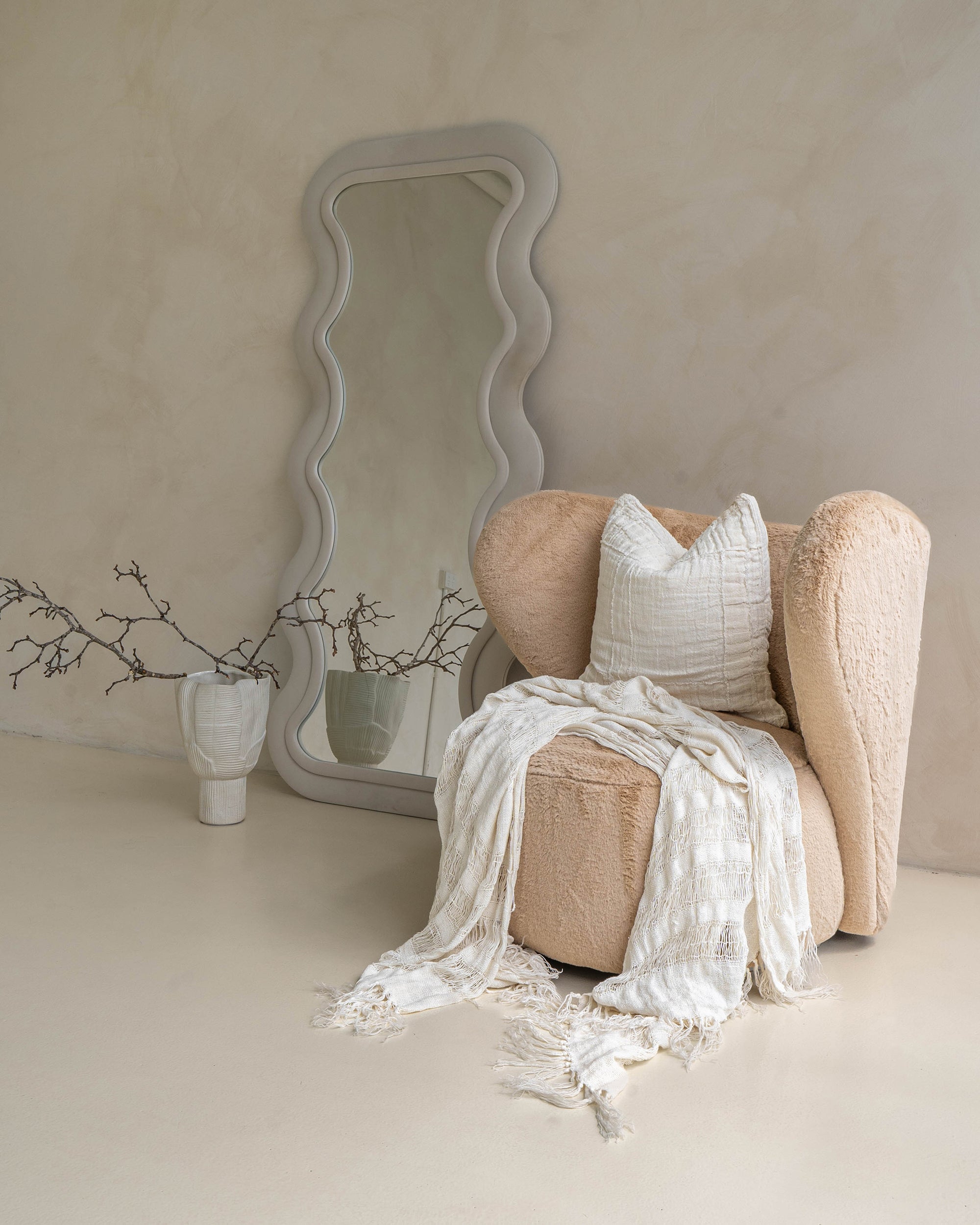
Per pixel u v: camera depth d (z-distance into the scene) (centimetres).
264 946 187
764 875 166
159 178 327
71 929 190
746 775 169
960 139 234
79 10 337
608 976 180
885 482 246
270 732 300
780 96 250
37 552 353
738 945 162
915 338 241
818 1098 140
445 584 276
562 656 234
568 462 276
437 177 281
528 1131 129
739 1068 148
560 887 172
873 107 242
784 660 217
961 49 233
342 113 298
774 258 253
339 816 279
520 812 175
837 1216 114
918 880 240
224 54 315
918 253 239
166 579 332
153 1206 111
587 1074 141
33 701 357
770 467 256
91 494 343
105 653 344
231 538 321
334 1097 136
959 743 243
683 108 259
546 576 235
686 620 205
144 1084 137
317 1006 163
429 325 281
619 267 267
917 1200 118
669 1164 123
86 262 340
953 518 240
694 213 260
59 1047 146
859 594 174
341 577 291
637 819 167
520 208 270
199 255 321
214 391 321
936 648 244
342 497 292
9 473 356
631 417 269
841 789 181
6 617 359
